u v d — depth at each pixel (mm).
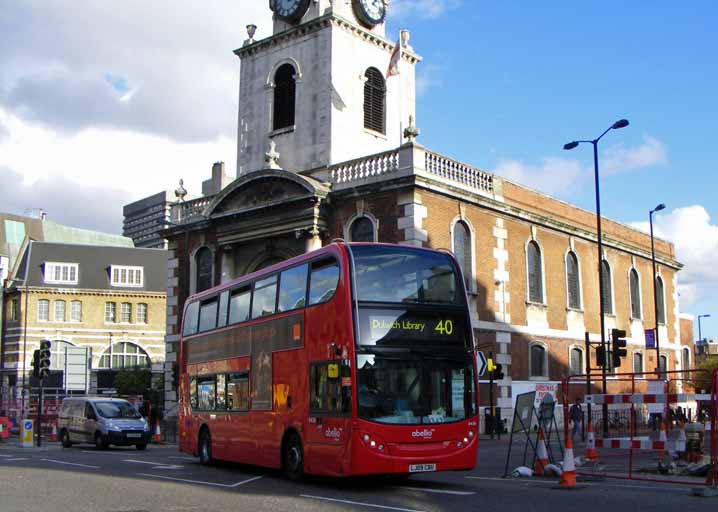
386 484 15453
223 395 19719
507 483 15555
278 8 36938
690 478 15531
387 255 15109
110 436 27875
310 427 15414
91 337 62688
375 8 36812
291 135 35875
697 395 16016
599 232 29828
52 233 76812
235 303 19688
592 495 13234
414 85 38969
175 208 38938
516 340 34031
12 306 62906
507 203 34312
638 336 44625
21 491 13547
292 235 33094
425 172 29984
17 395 59531
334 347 14758
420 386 14625
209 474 17656
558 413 35156
